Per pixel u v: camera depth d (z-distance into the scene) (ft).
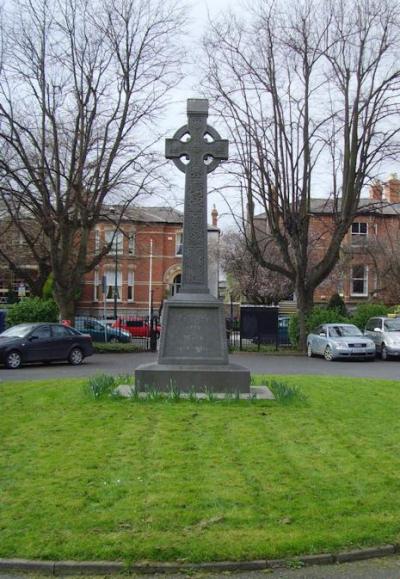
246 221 124.67
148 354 95.91
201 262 38.45
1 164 92.22
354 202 96.89
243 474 20.99
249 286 165.48
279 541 15.60
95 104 90.94
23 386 41.45
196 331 37.27
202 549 15.10
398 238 143.23
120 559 14.79
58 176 93.20
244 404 32.83
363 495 19.10
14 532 16.06
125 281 185.68
